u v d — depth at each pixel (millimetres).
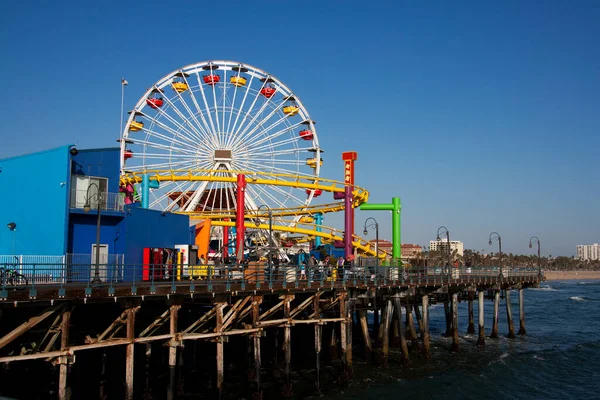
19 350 28016
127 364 27812
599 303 119062
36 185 38812
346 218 58750
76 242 38938
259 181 65500
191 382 40094
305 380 42062
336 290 41438
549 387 44875
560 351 57812
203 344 43938
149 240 43469
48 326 28078
